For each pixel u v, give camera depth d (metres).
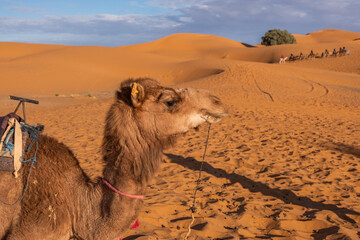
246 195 6.89
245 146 10.91
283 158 9.70
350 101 25.36
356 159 9.73
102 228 2.77
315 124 15.64
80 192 2.91
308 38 125.25
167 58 63.44
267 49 78.25
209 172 8.31
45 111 21.12
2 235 2.85
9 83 40.19
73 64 52.94
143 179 2.76
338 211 6.15
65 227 2.90
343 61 55.88
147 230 5.09
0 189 2.79
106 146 2.77
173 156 9.68
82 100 29.86
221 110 2.79
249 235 5.16
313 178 8.02
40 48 71.75
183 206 6.08
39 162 2.92
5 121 2.89
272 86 33.09
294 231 5.25
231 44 105.25
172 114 2.71
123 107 2.71
